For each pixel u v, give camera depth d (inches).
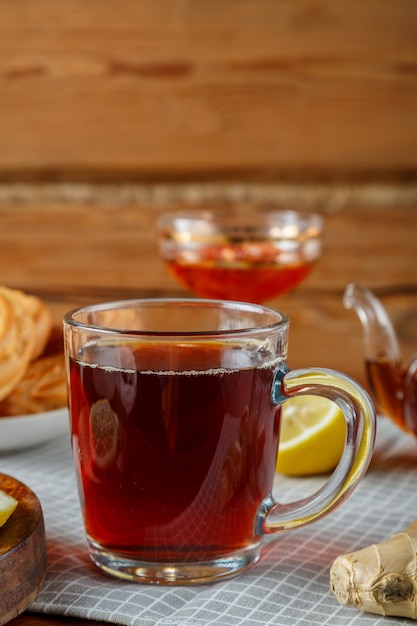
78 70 48.2
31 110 48.7
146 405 18.5
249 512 19.2
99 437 18.8
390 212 48.0
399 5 46.7
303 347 48.0
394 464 24.2
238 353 18.8
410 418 24.0
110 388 18.6
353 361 47.8
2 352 24.3
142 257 49.1
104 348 18.7
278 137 48.3
